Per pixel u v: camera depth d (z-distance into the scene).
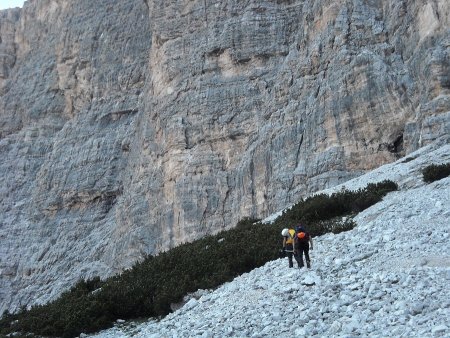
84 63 72.31
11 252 65.81
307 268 14.64
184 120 48.97
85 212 63.66
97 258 56.88
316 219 22.38
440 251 13.48
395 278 11.94
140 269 20.88
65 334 16.81
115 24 71.25
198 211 45.47
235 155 46.00
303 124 41.00
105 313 17.50
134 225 51.94
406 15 38.50
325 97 39.72
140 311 17.61
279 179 40.47
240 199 43.62
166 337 13.24
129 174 58.84
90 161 65.06
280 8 49.41
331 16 42.19
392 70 37.47
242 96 47.16
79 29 74.31
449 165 23.11
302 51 44.25
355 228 18.64
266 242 19.55
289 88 43.75
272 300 13.09
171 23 53.81
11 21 88.62
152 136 54.06
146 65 66.31
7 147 76.75
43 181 67.88
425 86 34.47
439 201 18.20
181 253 21.61
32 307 21.03
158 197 49.97
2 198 72.56
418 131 33.75
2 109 81.19
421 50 35.59
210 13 51.84
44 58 80.81
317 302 12.00
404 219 17.45
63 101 76.12
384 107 36.81
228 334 11.70
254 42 48.41
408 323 9.73
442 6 35.31
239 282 16.02
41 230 65.56
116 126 66.06
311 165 38.84
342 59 39.53
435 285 11.16
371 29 40.22
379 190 23.03
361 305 11.23
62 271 58.97
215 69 49.56
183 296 17.19
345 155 37.59
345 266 14.14
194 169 46.66
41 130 75.38
